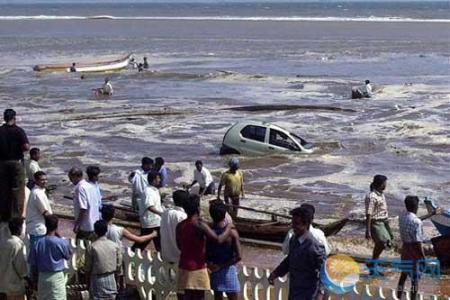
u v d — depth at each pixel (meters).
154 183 16.52
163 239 13.62
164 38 132.62
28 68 82.31
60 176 32.06
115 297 13.13
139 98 57.06
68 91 62.16
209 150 37.25
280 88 61.97
